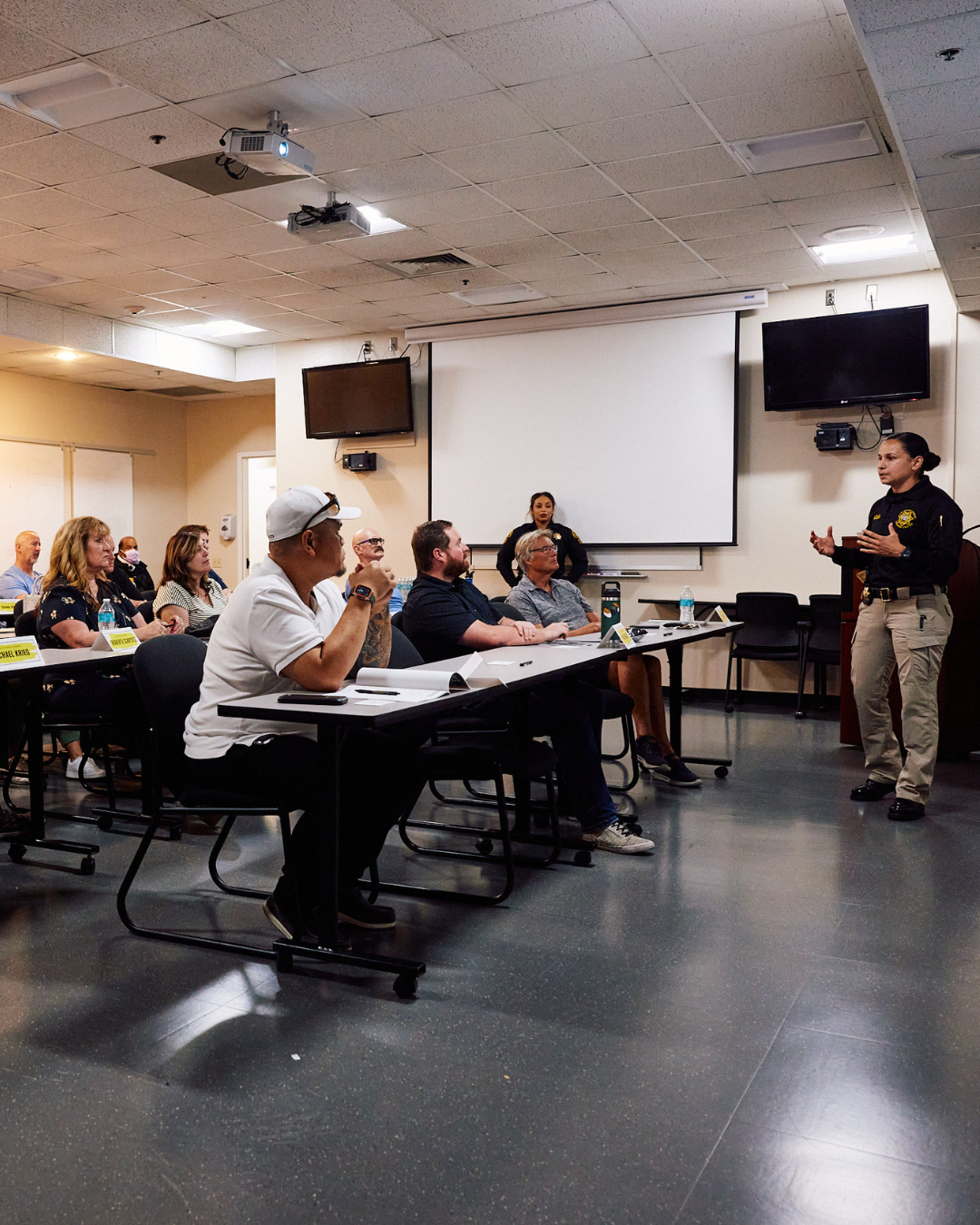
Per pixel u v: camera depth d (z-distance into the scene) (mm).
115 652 3359
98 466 9797
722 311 7109
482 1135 1622
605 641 3373
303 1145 1594
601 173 4965
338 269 6637
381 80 4012
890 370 6461
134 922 2633
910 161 3846
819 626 6742
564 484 7699
